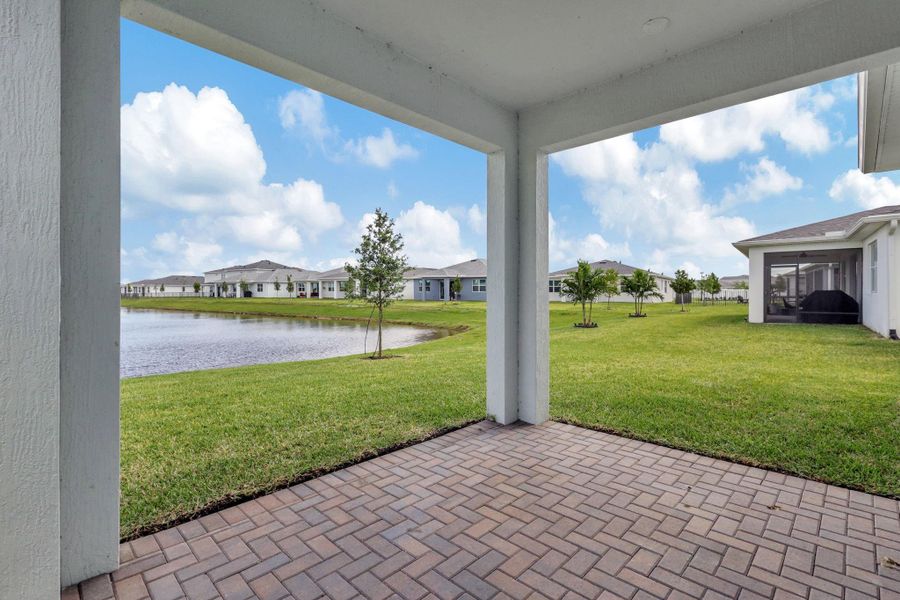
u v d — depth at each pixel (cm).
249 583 202
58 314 152
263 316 2717
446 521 254
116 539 211
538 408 436
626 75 353
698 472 318
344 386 620
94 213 199
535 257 428
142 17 215
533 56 326
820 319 1345
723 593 192
